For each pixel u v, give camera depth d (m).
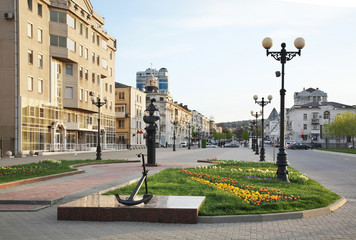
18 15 36.06
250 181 12.45
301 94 106.12
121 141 72.88
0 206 8.63
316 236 6.15
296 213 7.46
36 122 38.91
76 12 45.62
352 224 7.00
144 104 83.56
